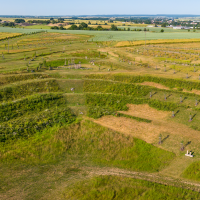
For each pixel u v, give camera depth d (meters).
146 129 39.94
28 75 62.28
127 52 99.75
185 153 33.03
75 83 59.66
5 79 58.69
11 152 33.78
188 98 50.84
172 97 51.84
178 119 42.69
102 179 28.80
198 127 39.31
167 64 77.44
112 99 50.94
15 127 38.78
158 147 34.75
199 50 101.38
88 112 45.75
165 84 58.88
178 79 59.25
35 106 47.12
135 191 26.86
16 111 44.41
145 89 55.47
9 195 26.22
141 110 47.31
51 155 34.06
